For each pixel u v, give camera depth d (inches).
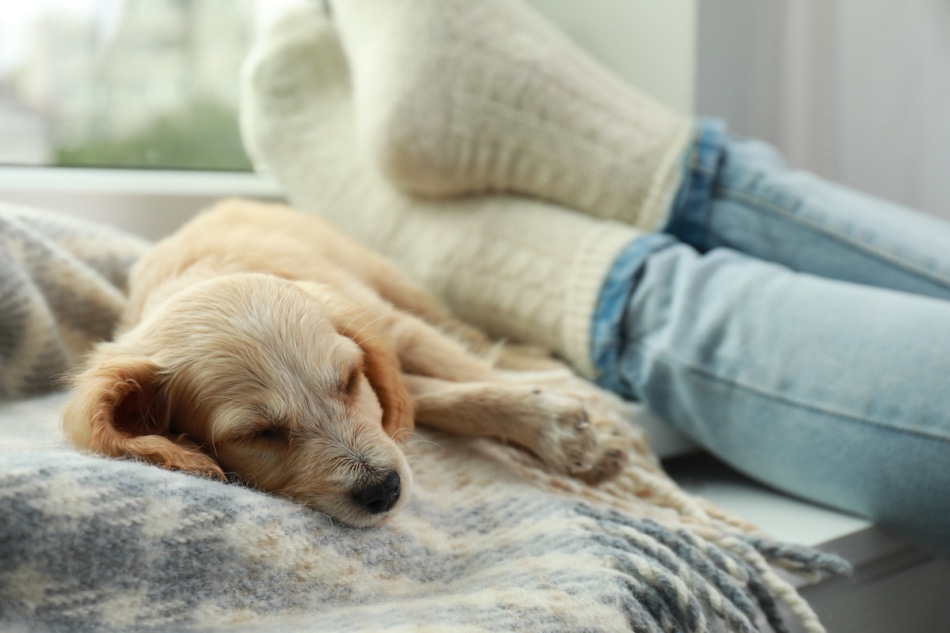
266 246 45.8
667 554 30.3
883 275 45.7
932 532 37.0
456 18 54.0
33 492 22.2
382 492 30.3
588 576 27.4
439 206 57.8
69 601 22.1
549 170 53.1
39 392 43.3
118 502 23.2
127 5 68.6
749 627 29.5
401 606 26.0
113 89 69.6
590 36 67.4
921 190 71.0
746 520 40.1
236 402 32.1
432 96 53.5
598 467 39.0
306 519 27.4
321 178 63.4
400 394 38.4
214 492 25.5
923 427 35.5
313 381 33.4
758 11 65.7
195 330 33.4
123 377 31.5
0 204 51.5
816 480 40.1
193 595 23.6
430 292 56.7
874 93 70.4
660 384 44.8
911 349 36.7
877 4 69.0
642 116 52.7
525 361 51.3
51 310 46.0
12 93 66.4
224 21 72.7
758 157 51.2
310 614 25.2
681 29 63.2
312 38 66.7
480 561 30.2
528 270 51.9
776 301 41.5
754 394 41.0
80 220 54.1
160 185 67.9
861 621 40.0
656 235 49.2
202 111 72.9
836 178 72.0
